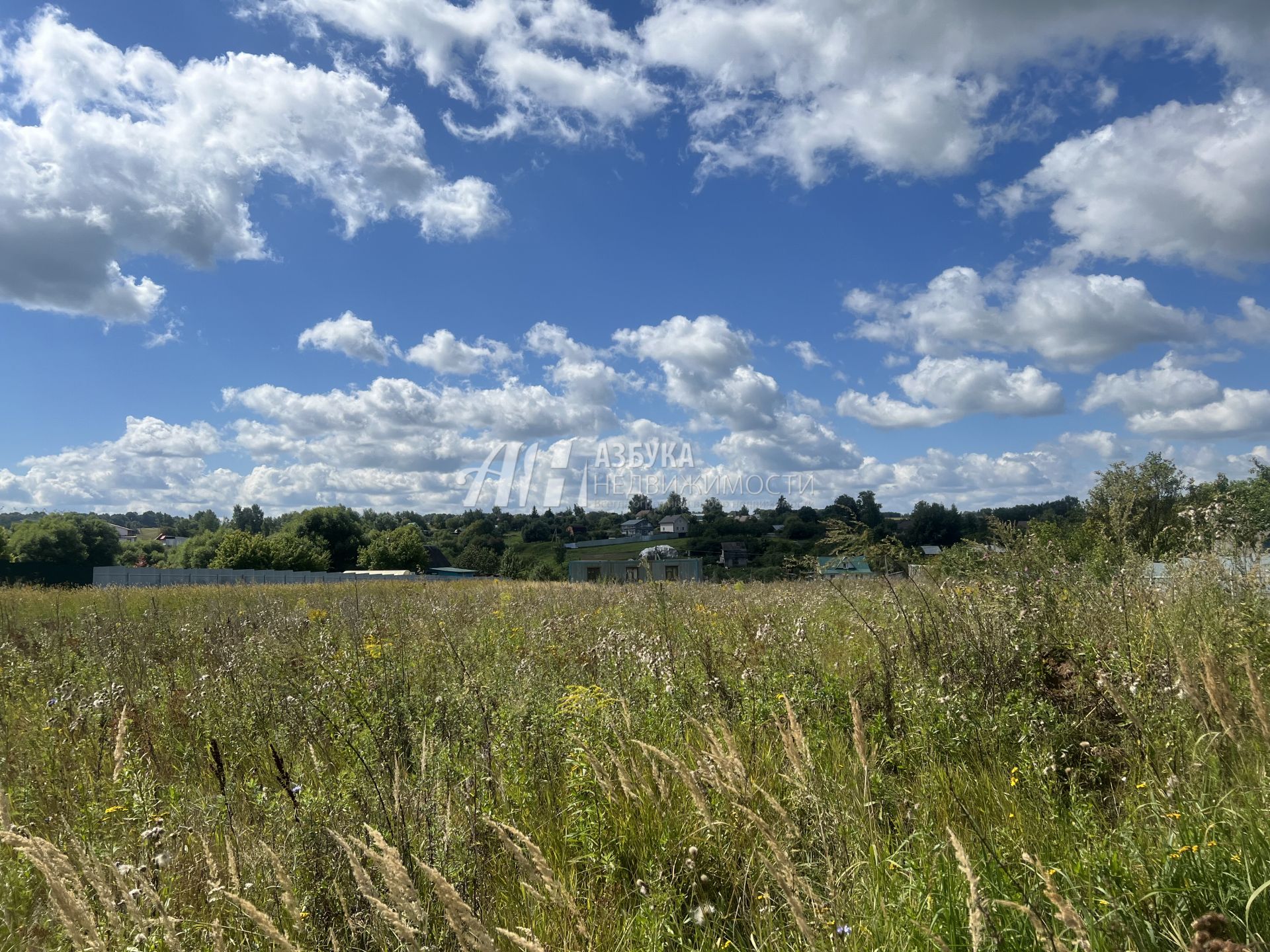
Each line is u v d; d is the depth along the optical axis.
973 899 1.99
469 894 2.89
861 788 3.47
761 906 2.81
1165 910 2.43
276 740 5.02
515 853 2.78
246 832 3.40
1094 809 3.27
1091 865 2.67
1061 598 6.18
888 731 4.56
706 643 6.37
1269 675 4.04
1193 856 2.57
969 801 3.55
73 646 9.34
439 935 2.57
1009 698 4.46
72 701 6.00
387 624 9.76
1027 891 2.52
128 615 14.10
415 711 4.86
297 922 2.60
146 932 2.41
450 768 3.88
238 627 10.27
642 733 4.43
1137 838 2.83
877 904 2.57
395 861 2.28
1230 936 2.18
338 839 2.44
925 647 5.50
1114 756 3.85
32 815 3.76
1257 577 5.51
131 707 5.60
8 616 13.35
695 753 3.96
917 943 2.39
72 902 2.21
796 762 3.13
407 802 3.25
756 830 3.13
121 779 3.79
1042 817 3.30
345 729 4.79
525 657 7.17
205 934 2.62
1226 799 2.90
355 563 96.12
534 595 15.77
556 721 4.65
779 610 9.57
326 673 5.60
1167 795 3.07
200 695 6.08
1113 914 2.33
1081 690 4.45
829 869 2.59
